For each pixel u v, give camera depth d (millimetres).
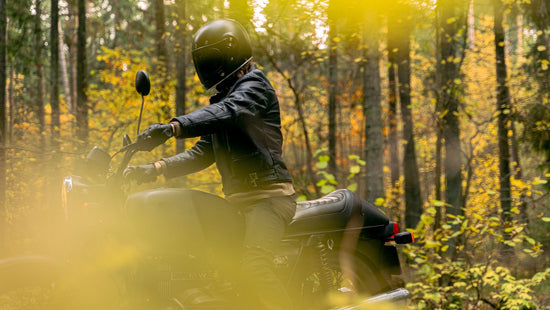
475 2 8766
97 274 2711
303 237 3168
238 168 2906
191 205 2777
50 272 2662
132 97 9438
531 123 8500
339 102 12117
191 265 2828
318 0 6629
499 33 9328
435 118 7152
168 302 2777
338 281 3455
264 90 2910
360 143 13180
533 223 6809
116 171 2838
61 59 18547
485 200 6680
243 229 2910
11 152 6867
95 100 9977
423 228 5500
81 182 2816
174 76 10430
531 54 10117
